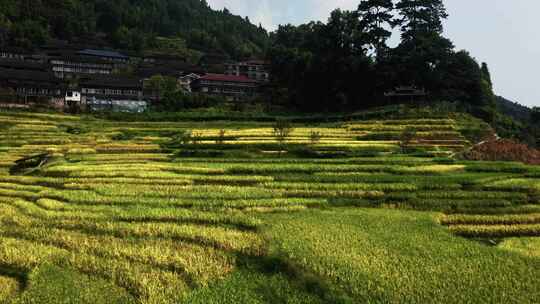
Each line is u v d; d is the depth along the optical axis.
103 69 164.25
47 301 21.08
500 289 22.02
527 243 29.61
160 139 83.50
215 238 28.50
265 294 21.72
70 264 25.27
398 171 51.72
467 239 29.81
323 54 128.25
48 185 46.59
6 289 22.53
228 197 40.06
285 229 30.42
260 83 157.38
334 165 55.25
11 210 36.50
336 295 21.11
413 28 122.69
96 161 60.34
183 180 47.00
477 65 119.31
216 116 111.06
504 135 94.44
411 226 31.75
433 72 113.69
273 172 51.50
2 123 90.31
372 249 26.59
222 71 180.38
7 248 27.17
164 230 30.30
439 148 72.75
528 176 50.50
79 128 92.94
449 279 22.88
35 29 179.88
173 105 124.94
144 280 22.58
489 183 45.50
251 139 79.38
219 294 21.55
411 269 23.89
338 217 34.06
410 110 101.75
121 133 88.69
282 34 173.25
